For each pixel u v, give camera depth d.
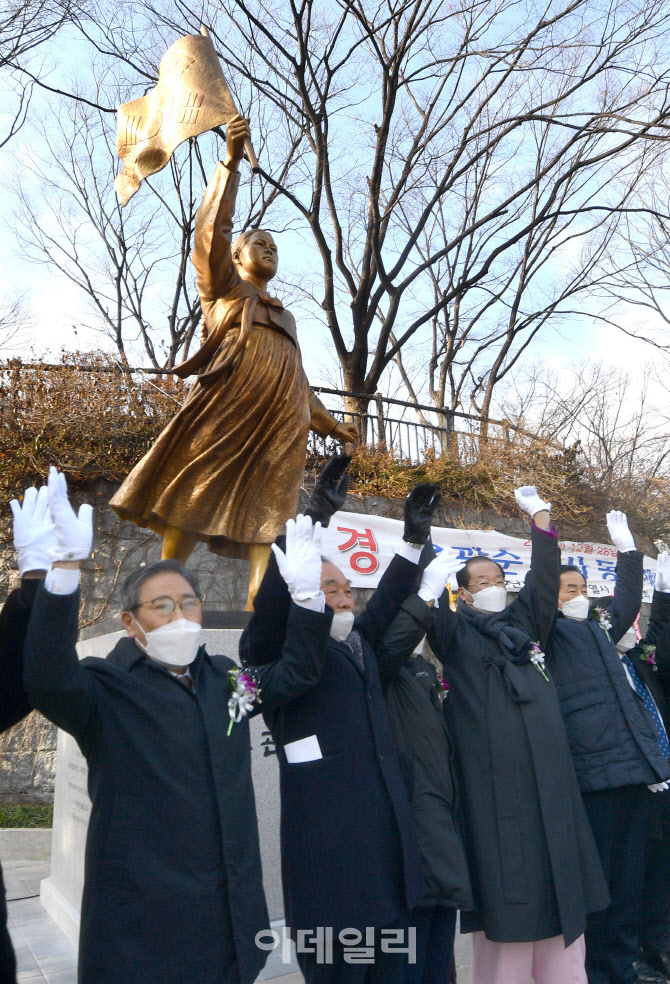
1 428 9.29
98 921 2.36
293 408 5.17
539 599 3.96
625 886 3.99
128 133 5.33
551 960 3.58
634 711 4.05
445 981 3.32
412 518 3.44
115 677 2.60
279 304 5.33
